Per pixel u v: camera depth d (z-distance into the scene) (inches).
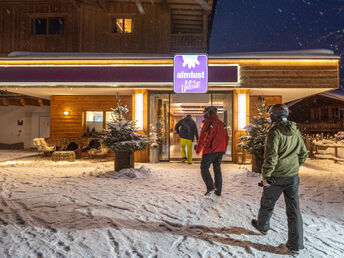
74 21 572.4
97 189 215.9
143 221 143.2
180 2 558.9
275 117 118.2
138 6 574.2
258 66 380.5
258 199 191.9
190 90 377.4
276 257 107.3
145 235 124.6
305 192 219.1
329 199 199.2
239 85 379.2
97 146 464.1
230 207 171.5
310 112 928.3
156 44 573.9
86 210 157.8
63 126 502.0
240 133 398.9
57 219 141.6
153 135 426.9
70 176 276.7
